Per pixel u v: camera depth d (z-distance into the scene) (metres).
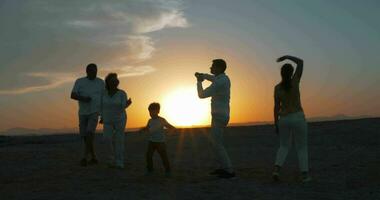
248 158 12.79
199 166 11.46
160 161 12.52
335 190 8.36
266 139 17.84
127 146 17.27
